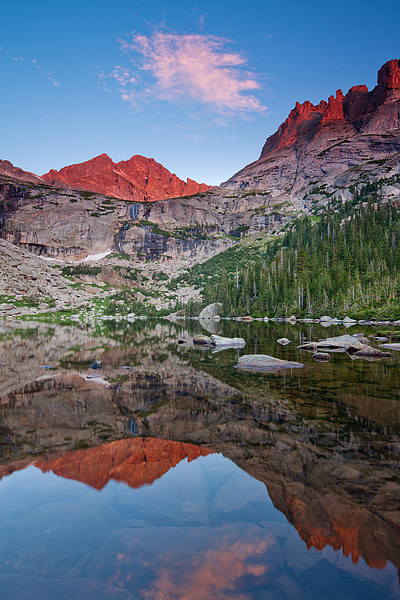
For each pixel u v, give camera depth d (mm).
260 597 2805
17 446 6289
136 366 16812
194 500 4414
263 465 5484
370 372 14695
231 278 164625
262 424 7598
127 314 137125
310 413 8430
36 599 2717
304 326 60750
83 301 147500
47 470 5266
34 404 9422
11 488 4672
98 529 3758
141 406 9172
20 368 16281
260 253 198000
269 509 4211
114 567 3162
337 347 25266
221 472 5223
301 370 15359
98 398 10109
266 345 28016
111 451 6059
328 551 3426
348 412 8500
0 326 65000
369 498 4449
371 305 79312
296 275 108000
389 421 7777
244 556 3342
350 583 2988
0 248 150500
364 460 5652
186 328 59062
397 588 2918
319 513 4125
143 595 2797
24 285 135250
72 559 3262
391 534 3701
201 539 3613
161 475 5121
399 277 86125
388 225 132750
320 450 6086
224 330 50875
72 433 7012
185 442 6496
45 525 3787
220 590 2900
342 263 106750
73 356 21250
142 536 3648
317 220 199250
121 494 4543
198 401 9695
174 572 3104
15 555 3270
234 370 15484
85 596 2742
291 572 3141
